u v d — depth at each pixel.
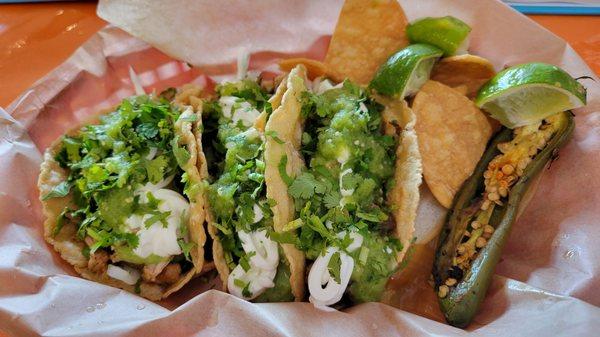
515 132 0.28
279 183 0.24
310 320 0.22
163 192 0.26
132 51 0.32
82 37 0.34
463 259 0.26
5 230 0.25
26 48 0.34
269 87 0.31
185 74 0.33
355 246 0.24
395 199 0.26
